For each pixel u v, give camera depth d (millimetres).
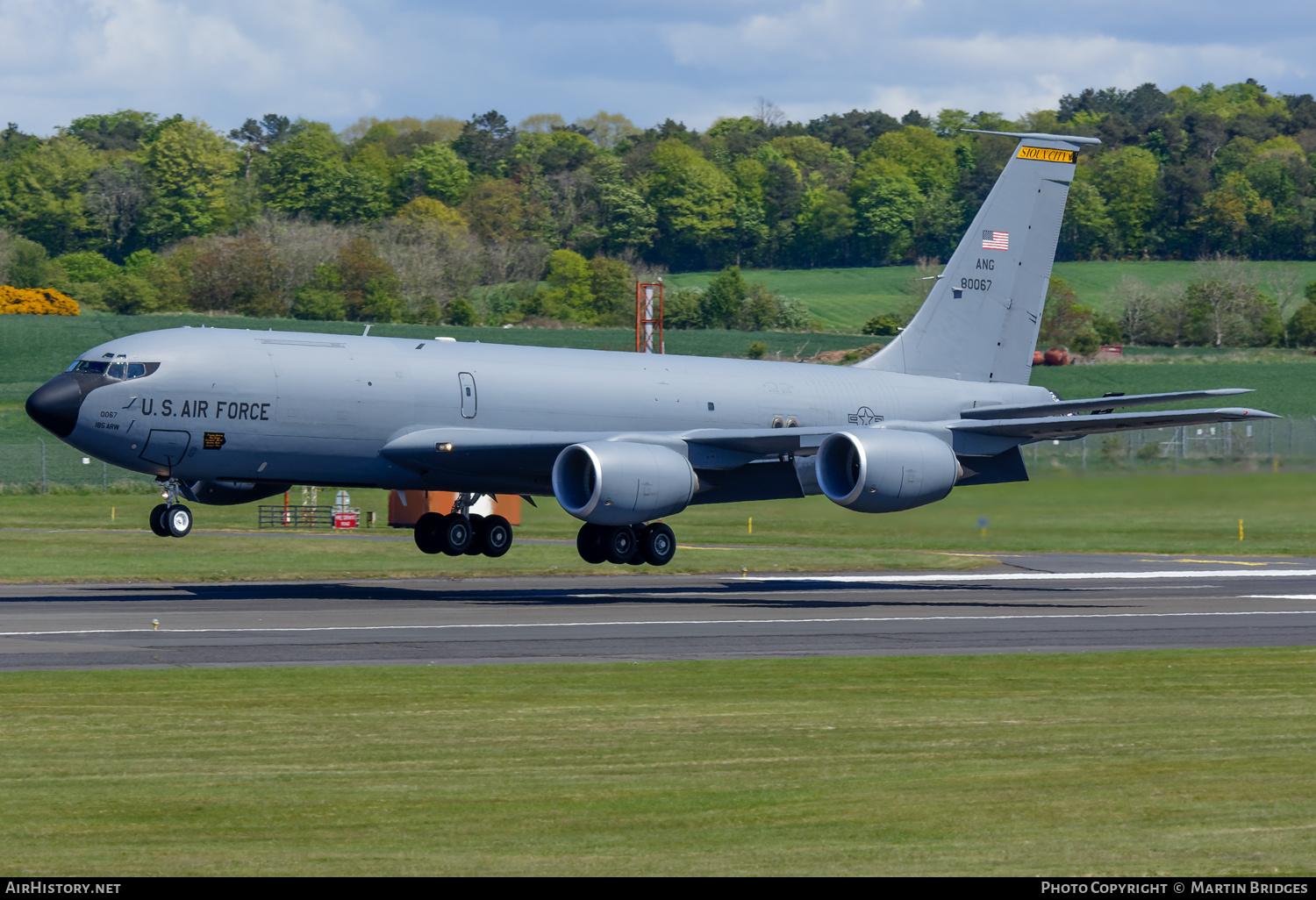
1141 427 116312
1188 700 63375
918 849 38219
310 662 74125
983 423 116688
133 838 39094
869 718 58156
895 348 145375
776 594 123312
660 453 111750
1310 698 64125
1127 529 194375
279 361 111688
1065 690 66188
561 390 124500
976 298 148000
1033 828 40406
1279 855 37594
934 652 81375
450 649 80312
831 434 112875
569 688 65875
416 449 115812
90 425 104875
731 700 62562
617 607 108312
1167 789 45312
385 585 127875
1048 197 149750
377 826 40438
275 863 36688
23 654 76438
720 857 37406
